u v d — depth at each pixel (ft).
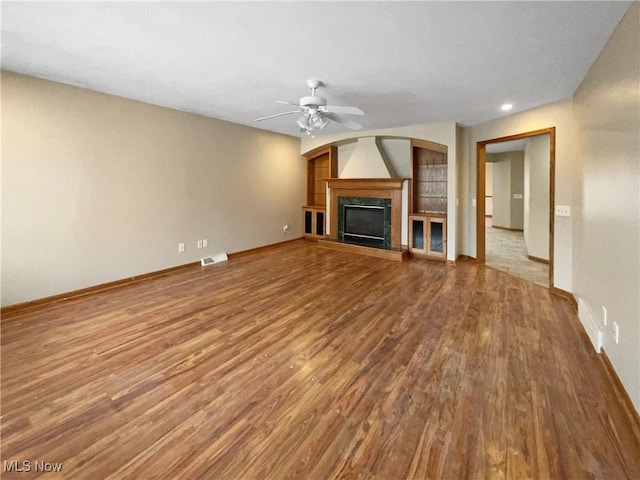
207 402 6.41
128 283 14.11
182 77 10.58
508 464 4.92
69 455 5.12
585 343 8.66
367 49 8.22
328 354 8.23
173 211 15.83
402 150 20.66
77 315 10.64
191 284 14.03
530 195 19.04
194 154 16.53
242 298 12.29
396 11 6.46
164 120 15.03
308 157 24.14
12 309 10.83
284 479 4.73
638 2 5.86
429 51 8.30
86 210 12.62
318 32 7.38
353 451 5.21
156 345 8.68
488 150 30.83
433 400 6.43
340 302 11.85
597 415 5.92
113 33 7.57
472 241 18.03
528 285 13.84
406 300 12.04
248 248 20.24
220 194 18.15
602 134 8.21
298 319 10.36
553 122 12.65
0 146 10.43
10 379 7.13
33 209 11.23
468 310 11.08
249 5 6.31
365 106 13.58
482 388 6.79
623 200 6.73
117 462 5.00
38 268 11.45
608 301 7.64
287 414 6.07
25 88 10.80
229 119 17.58
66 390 6.75
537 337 9.05
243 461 5.04
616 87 7.16
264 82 10.92
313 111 10.91
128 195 13.93
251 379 7.18
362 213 21.07
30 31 7.51
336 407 6.26
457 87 11.07
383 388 6.84
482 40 7.69
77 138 12.17
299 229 24.29
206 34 7.55
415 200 19.85
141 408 6.23
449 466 4.91
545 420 5.82
